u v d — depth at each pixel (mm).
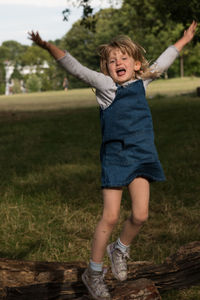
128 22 29172
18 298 3111
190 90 29812
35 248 4516
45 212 5574
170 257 3613
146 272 3465
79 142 10781
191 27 3344
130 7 27641
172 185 6488
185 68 72062
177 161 8031
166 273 3492
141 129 2869
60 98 33094
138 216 2844
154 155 2898
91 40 82562
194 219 5160
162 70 3131
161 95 24875
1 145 10789
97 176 7199
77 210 5617
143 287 3123
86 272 2955
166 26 27359
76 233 4906
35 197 6184
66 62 2695
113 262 3033
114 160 2871
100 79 2852
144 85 3070
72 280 3205
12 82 129125
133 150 2846
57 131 12742
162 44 56875
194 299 3430
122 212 5438
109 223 2852
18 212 5480
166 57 3193
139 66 3012
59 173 7457
